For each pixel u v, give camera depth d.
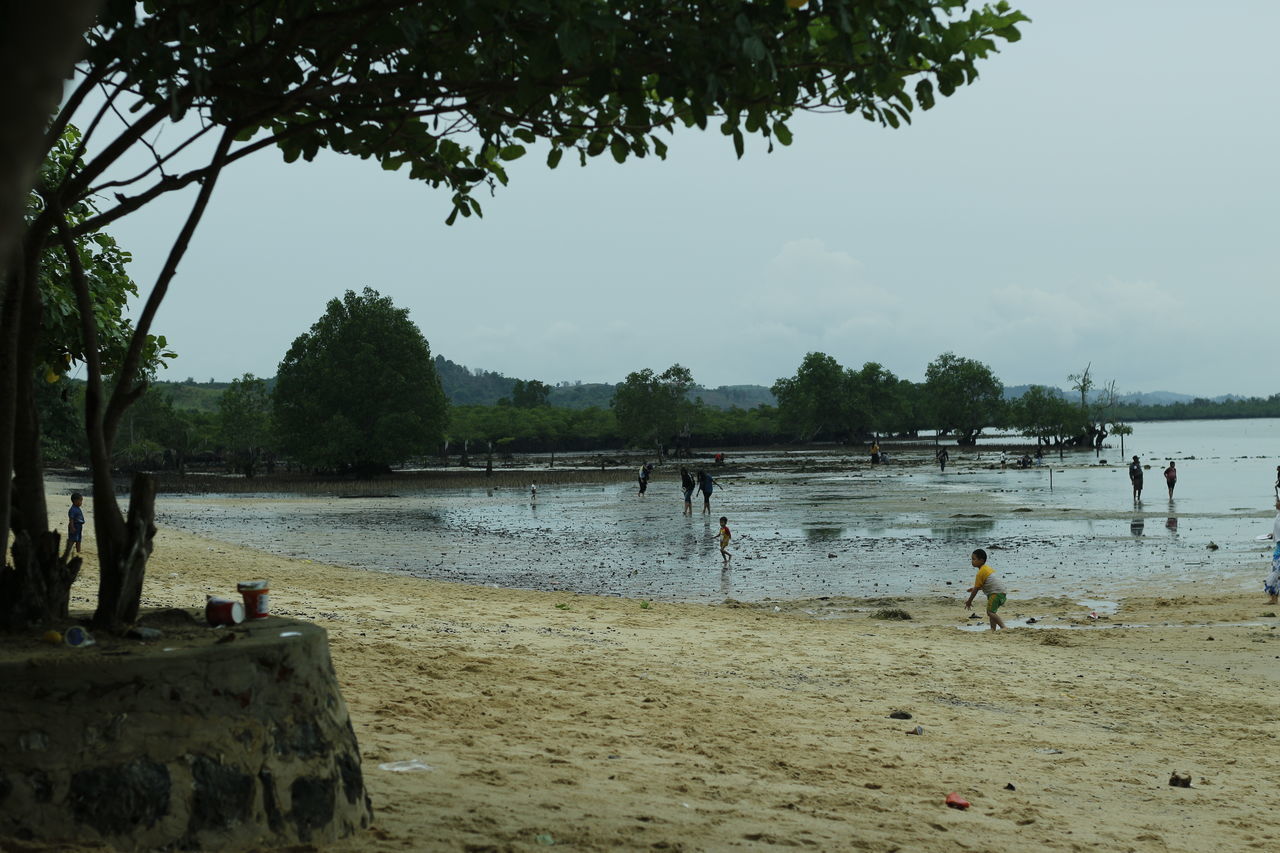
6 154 1.60
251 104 5.65
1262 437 192.25
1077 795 7.63
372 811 5.04
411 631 13.94
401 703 8.73
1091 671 13.24
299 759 4.54
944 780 7.79
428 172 6.84
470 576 26.52
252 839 4.30
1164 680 12.73
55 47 1.63
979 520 40.34
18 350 4.98
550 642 13.86
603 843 5.17
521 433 191.50
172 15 5.11
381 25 5.47
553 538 37.31
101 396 5.03
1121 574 24.31
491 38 5.69
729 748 8.25
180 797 4.14
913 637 15.93
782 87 5.39
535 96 5.70
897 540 33.53
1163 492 54.62
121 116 5.36
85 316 5.07
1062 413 141.12
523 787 6.24
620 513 49.41
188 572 21.64
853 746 8.79
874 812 6.61
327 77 5.74
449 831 4.98
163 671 4.22
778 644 14.70
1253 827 6.97
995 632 16.77
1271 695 11.93
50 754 3.97
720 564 28.42
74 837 3.93
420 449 94.00
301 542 36.44
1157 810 7.32
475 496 67.38
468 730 7.97
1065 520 39.53
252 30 5.64
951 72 5.50
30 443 5.05
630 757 7.59
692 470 97.31
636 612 18.16
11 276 4.70
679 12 5.36
